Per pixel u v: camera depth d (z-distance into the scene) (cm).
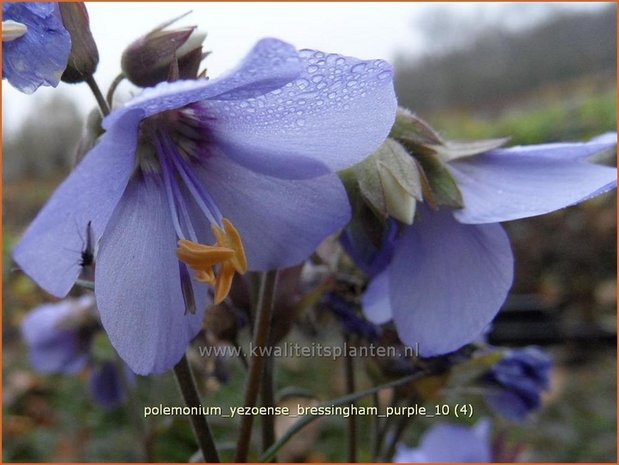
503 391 7
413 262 5
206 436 5
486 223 5
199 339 6
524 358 7
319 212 5
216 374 6
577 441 16
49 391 19
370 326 6
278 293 6
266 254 5
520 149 5
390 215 5
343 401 5
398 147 5
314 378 17
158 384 11
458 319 5
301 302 6
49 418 18
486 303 5
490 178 5
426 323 5
